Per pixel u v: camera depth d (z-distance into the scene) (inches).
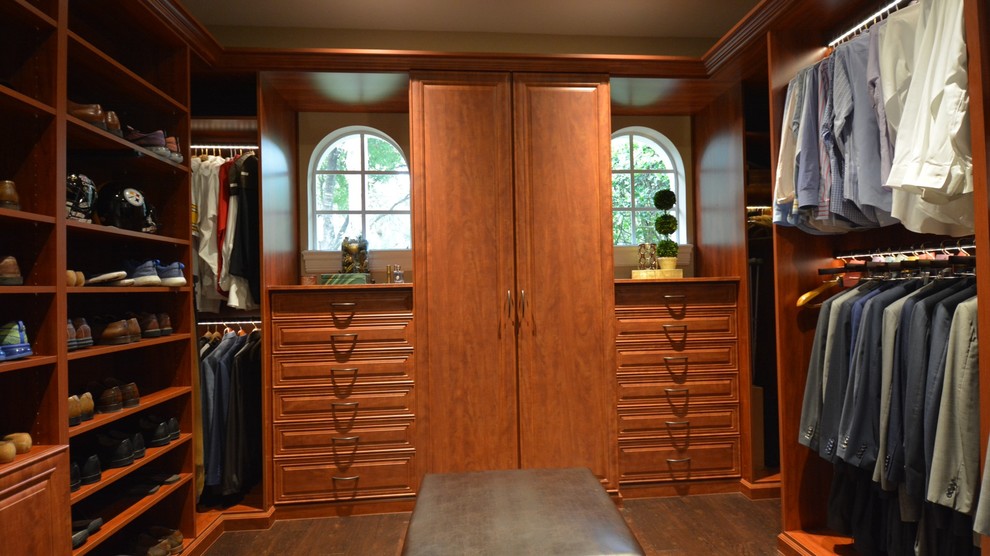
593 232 115.0
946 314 65.9
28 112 64.1
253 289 112.9
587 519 60.1
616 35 137.3
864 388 75.0
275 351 109.3
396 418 111.1
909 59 71.9
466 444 111.7
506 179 113.2
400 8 121.8
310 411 109.9
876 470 72.1
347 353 110.8
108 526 75.6
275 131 117.0
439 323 111.6
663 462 117.8
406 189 139.3
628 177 146.4
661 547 95.2
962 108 60.7
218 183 114.6
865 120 76.7
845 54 80.4
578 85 115.4
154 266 87.7
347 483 110.2
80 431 68.5
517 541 55.3
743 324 118.6
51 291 64.2
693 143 141.1
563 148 114.7
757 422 123.1
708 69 115.5
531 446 112.6
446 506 64.5
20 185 65.4
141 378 96.4
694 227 141.2
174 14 89.7
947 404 62.4
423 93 112.0
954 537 67.4
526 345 113.0
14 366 57.7
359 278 119.0
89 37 90.9
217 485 108.9
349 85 116.4
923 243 84.6
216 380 107.8
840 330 81.3
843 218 85.3
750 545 95.6
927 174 62.9
